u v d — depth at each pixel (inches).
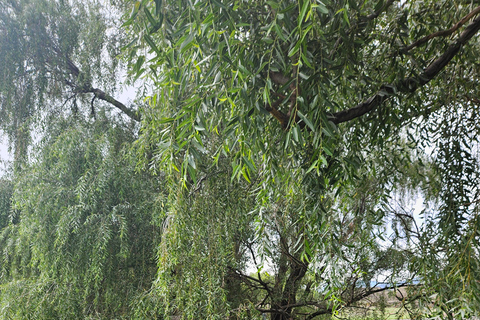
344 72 49.7
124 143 137.5
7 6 158.1
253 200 107.9
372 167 75.0
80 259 124.0
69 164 137.1
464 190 69.7
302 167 48.4
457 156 71.7
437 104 74.2
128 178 132.3
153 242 126.0
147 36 38.3
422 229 77.4
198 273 97.9
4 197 168.1
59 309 117.3
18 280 132.2
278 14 34.9
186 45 36.4
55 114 163.2
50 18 163.0
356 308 143.0
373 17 50.3
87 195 124.4
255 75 40.4
